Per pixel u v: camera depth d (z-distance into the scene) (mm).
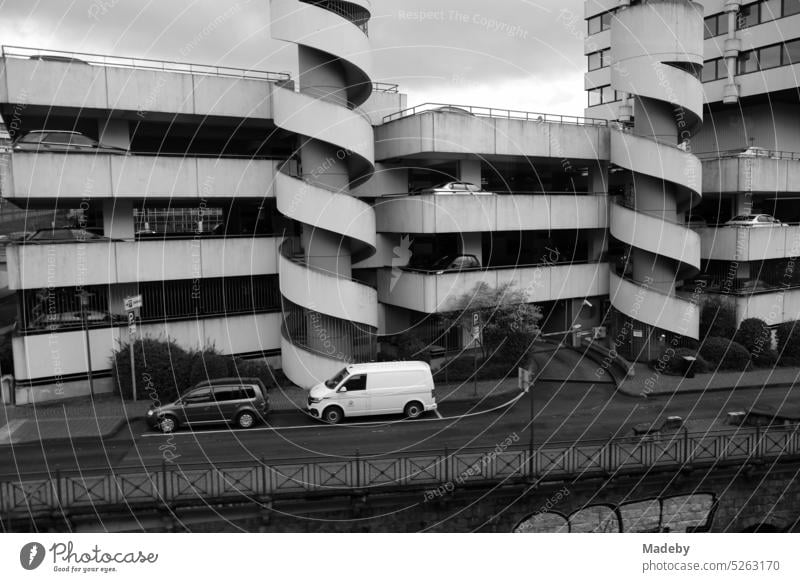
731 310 29953
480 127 27484
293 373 24359
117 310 24453
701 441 16875
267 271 26344
